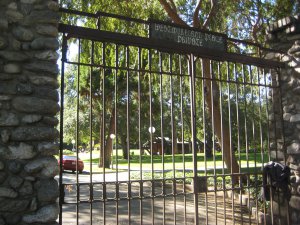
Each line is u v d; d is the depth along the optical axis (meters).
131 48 10.03
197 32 5.40
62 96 4.08
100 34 4.48
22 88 3.63
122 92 18.83
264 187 6.08
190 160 22.95
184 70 11.05
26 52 3.71
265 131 15.09
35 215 3.52
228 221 7.33
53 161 3.68
